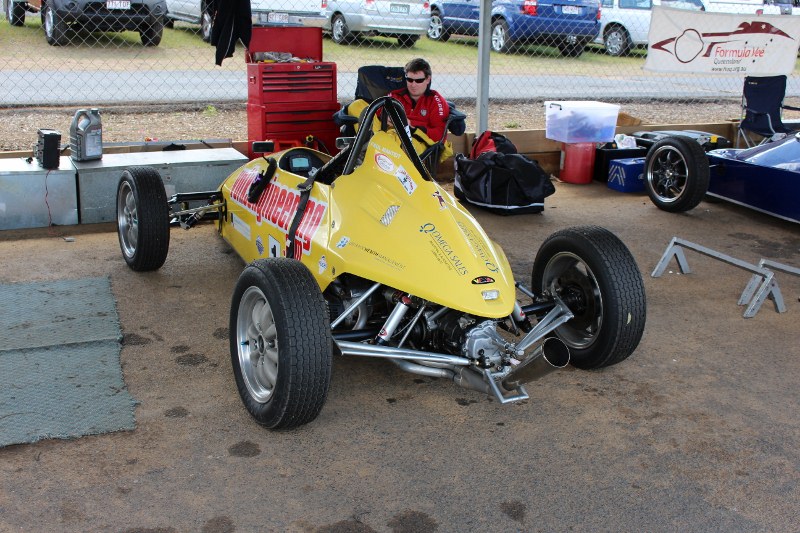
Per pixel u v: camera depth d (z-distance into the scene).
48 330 4.23
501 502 2.98
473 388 3.42
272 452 3.24
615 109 8.41
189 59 11.63
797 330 4.74
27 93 9.32
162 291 4.94
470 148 8.12
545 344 3.12
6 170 5.83
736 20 8.55
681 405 3.77
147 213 4.95
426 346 3.63
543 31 12.49
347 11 10.89
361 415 3.57
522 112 10.61
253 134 7.25
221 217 5.29
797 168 6.67
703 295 5.27
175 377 3.84
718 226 6.98
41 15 11.16
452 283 3.33
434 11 13.52
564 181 8.54
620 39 13.38
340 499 2.95
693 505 3.00
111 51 11.48
